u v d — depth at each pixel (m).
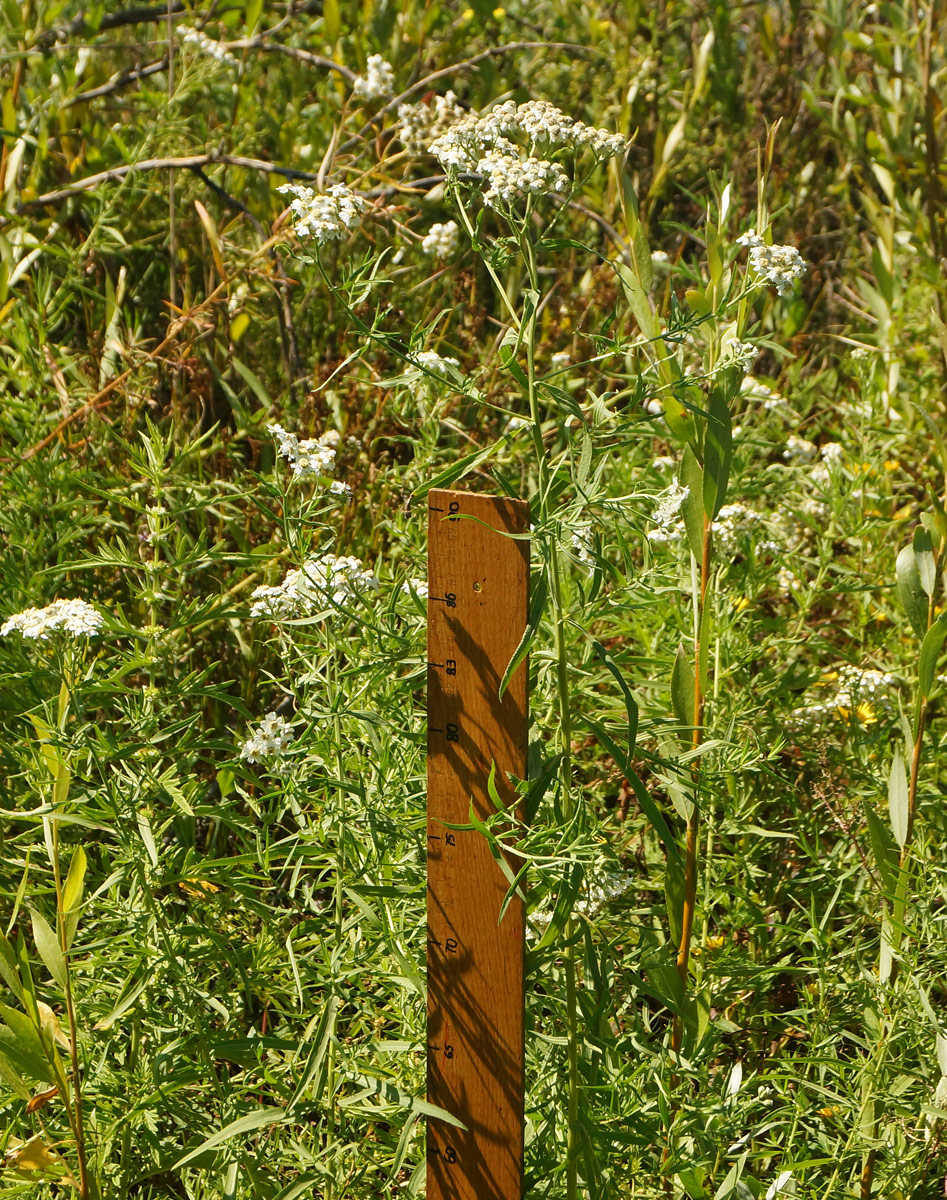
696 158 6.15
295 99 5.58
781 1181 2.16
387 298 4.48
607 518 2.87
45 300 3.62
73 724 2.21
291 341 4.36
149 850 2.12
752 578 3.24
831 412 4.95
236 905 2.34
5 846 2.58
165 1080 2.12
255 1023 2.67
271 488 2.36
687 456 2.45
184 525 3.36
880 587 3.35
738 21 7.50
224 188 5.01
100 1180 2.11
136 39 6.12
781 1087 2.59
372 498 3.74
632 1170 2.23
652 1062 2.18
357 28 5.69
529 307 2.00
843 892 2.92
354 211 2.08
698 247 6.11
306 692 2.46
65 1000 2.14
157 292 4.90
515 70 6.18
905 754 2.89
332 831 2.20
